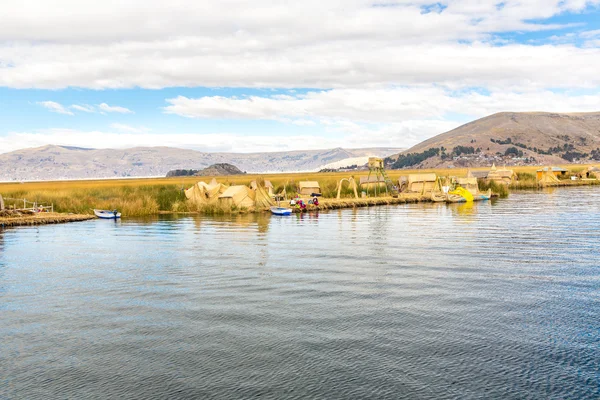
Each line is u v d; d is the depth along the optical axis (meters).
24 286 22.03
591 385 12.30
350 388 12.30
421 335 15.49
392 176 146.00
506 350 14.34
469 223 43.84
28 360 14.11
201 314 17.70
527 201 69.56
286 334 15.70
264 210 58.72
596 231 37.31
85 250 31.52
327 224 44.62
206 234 38.56
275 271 24.31
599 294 19.75
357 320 16.88
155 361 13.91
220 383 12.62
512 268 24.50
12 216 50.97
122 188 86.38
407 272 23.80
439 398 11.80
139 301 19.41
